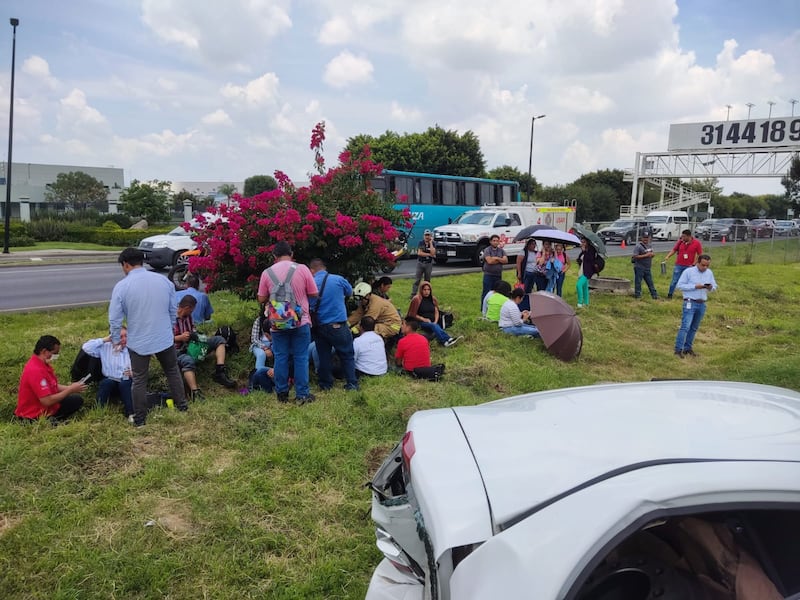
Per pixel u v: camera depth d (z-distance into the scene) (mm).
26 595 3197
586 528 1683
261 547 3686
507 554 1704
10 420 5789
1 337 8266
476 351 8930
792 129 40250
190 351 6941
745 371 8688
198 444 5121
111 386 6051
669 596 1854
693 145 44281
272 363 7512
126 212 43969
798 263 26984
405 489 2336
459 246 20109
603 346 10242
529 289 12703
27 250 28703
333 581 3363
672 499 1706
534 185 67000
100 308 10938
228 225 8133
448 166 46625
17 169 72812
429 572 1913
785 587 1769
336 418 5805
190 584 3340
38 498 4113
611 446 2047
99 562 3420
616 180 74500
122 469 4621
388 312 8406
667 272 20984
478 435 2326
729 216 94438
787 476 1787
